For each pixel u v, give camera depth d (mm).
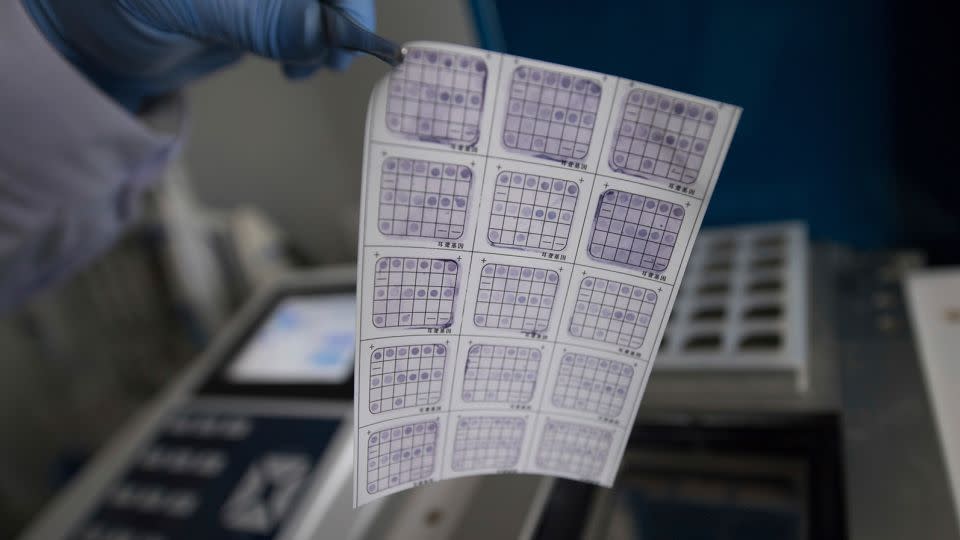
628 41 946
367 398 361
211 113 1220
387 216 341
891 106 868
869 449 576
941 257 940
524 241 355
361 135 1088
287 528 674
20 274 913
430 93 329
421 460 389
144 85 715
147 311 1406
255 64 1124
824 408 625
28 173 719
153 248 1319
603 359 378
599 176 342
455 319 367
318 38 479
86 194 795
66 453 1392
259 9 485
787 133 939
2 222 786
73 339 1404
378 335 355
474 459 403
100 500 794
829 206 965
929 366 663
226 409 873
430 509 597
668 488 670
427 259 351
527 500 568
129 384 1458
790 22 863
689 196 337
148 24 589
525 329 374
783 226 939
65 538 764
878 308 789
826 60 873
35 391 1387
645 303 361
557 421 398
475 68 327
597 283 363
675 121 328
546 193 346
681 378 711
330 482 707
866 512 519
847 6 830
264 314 1022
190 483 777
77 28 607
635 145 335
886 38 832
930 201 910
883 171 915
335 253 1379
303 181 1261
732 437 662
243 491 737
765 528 618
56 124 661
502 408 392
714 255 903
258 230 1314
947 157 873
